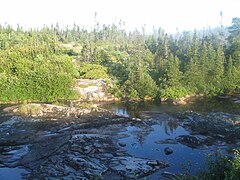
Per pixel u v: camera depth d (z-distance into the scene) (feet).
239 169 66.80
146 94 320.50
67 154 156.66
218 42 443.73
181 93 313.53
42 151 164.35
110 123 221.87
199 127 205.36
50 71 335.67
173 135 196.03
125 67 383.24
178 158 157.99
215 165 76.64
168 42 476.54
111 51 491.31
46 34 574.56
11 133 198.70
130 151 168.96
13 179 136.87
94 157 156.56
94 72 368.68
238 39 403.54
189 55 373.40
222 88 325.62
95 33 640.17
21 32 591.78
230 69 334.65
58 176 136.15
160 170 143.84
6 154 164.86
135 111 269.64
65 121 226.58
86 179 133.80
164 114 251.39
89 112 250.16
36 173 140.56
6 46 469.16
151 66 390.21
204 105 284.61
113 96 332.60
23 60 351.87
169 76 325.21
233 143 177.27
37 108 257.75
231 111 255.09
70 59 398.83
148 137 192.65
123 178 135.54
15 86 314.96
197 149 170.19
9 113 255.91
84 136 179.42
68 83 326.44
